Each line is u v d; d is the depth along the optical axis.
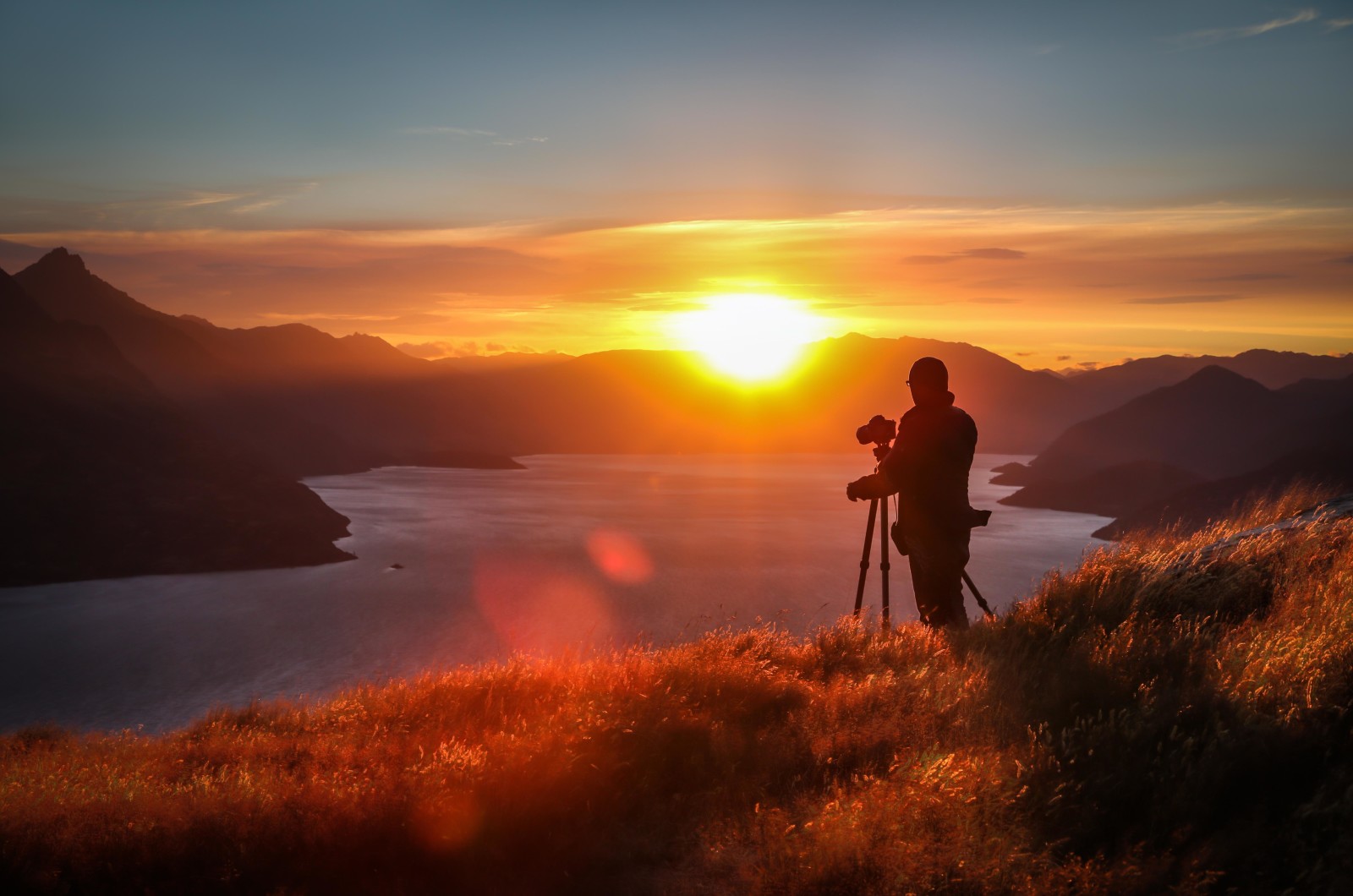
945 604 7.98
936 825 3.62
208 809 4.44
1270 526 8.27
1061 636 6.71
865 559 8.45
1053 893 3.11
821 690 6.14
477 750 5.07
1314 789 3.54
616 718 5.43
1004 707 4.98
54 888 3.81
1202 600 6.95
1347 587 5.62
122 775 5.93
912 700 5.43
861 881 3.39
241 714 9.80
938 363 8.21
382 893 3.80
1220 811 3.57
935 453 7.96
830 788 4.39
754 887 3.53
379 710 7.59
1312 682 4.25
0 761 7.96
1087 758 4.04
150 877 3.92
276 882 3.86
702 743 5.13
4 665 138.00
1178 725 4.22
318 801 4.43
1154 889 3.11
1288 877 3.10
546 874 3.89
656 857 4.00
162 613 184.38
